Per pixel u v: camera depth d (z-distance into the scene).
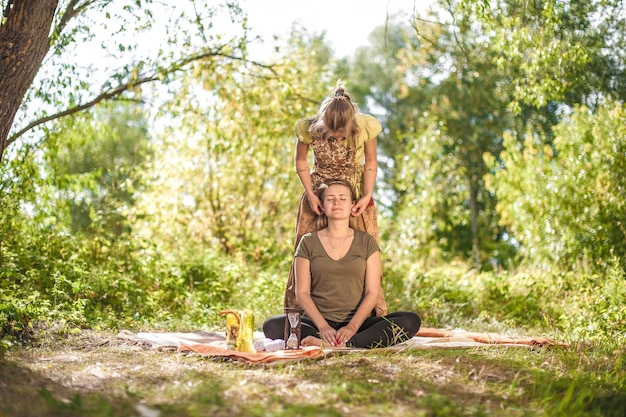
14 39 6.05
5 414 3.49
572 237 11.03
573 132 11.37
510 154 13.62
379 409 3.69
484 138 21.17
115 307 7.95
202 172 12.63
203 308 8.46
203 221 12.61
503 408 3.88
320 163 6.17
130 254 9.68
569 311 8.69
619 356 5.32
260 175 12.72
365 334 5.62
